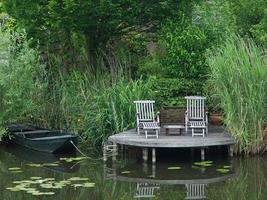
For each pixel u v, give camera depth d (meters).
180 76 17.69
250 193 11.42
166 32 18.30
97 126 16.00
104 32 18.42
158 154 15.30
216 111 16.62
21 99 16.72
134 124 15.80
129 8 17.69
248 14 17.84
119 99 16.00
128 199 11.05
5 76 16.33
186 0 18.72
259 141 14.55
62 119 17.30
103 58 18.50
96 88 16.95
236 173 13.07
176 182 12.38
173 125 15.71
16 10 17.05
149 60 18.55
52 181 12.48
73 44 18.44
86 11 16.78
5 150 16.70
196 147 14.37
